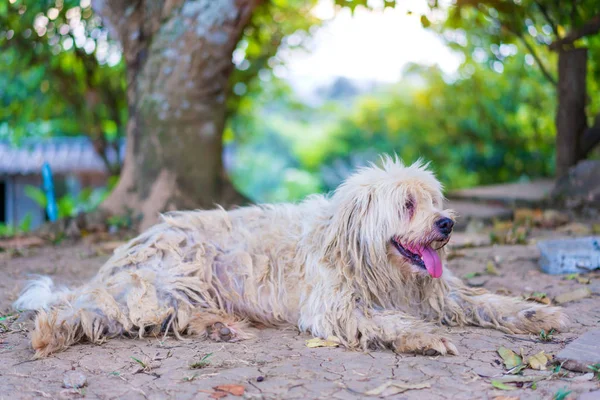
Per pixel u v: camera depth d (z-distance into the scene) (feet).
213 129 10.20
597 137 12.01
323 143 38.73
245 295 5.60
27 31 12.62
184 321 5.34
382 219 5.25
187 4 9.80
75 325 5.13
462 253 8.10
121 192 10.22
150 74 10.07
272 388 4.26
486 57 16.84
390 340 4.94
